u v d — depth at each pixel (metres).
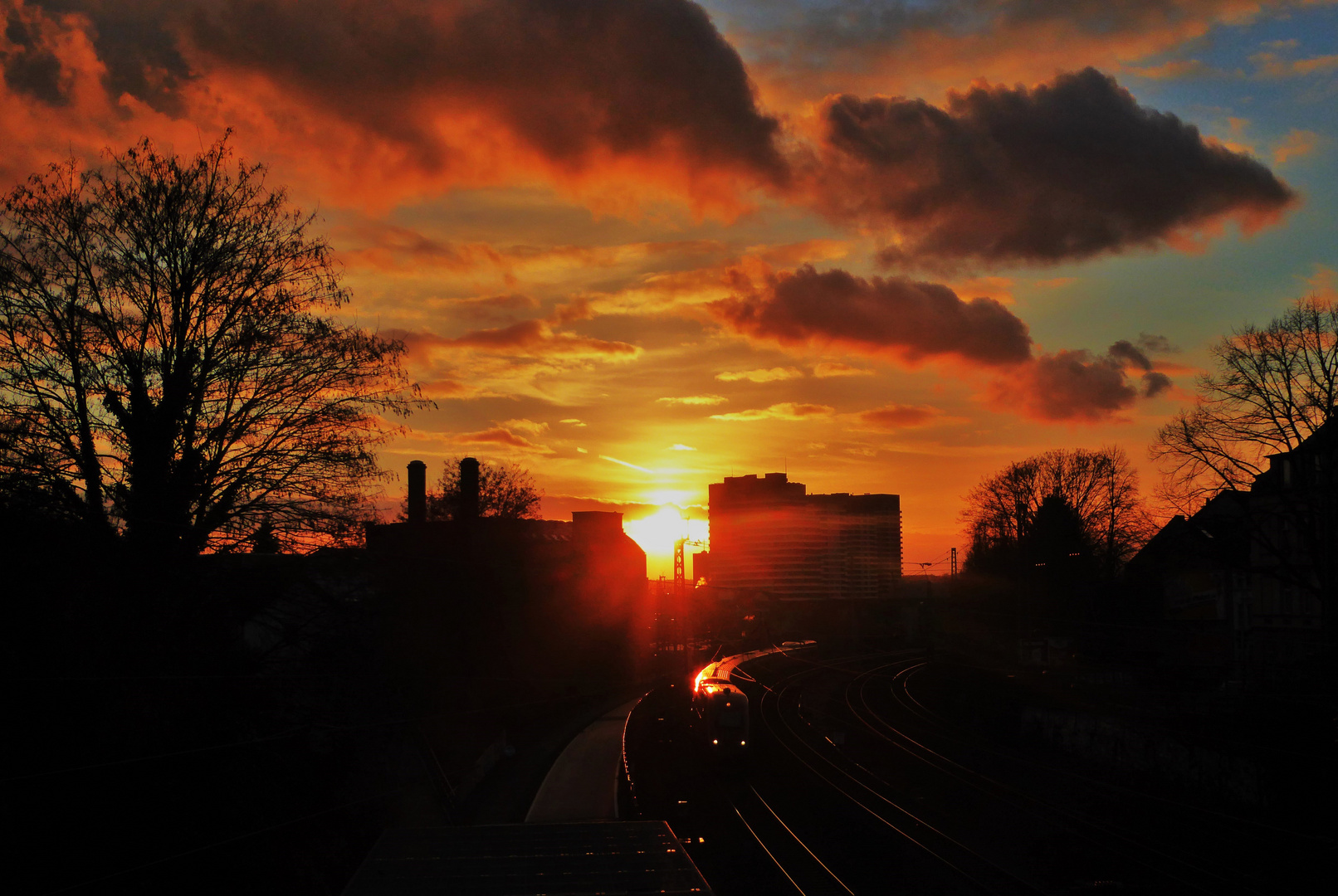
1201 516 41.81
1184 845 23.77
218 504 20.58
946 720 52.62
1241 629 42.06
